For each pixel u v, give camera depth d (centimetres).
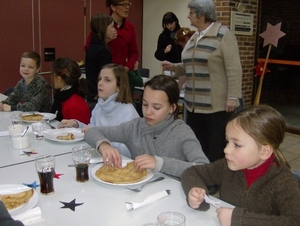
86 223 105
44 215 109
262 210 115
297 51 534
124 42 331
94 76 300
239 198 122
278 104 603
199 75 276
